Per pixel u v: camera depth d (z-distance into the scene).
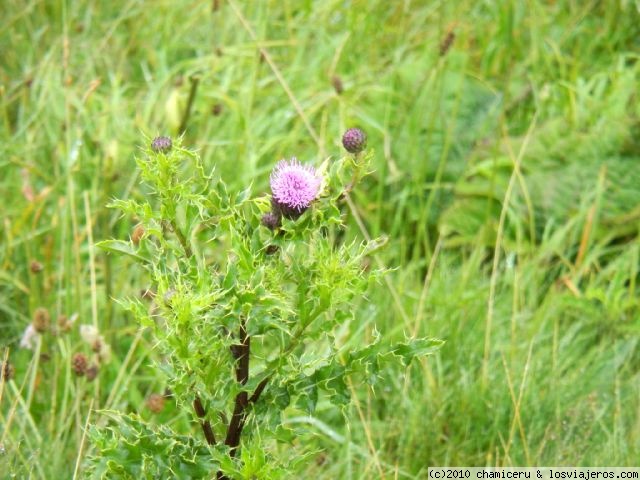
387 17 8.30
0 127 7.06
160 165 3.19
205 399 3.23
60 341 5.05
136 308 3.11
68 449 4.64
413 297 5.69
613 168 6.39
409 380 5.19
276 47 7.97
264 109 7.19
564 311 5.81
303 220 3.21
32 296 5.56
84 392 4.98
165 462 3.18
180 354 3.04
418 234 6.21
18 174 6.67
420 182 6.50
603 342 5.47
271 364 3.22
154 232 3.24
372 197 6.71
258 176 6.72
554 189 6.41
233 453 3.32
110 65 7.70
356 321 5.55
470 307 5.66
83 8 8.38
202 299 2.98
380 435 4.96
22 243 6.09
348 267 3.14
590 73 7.63
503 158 6.55
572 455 4.80
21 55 8.02
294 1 8.41
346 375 3.25
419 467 4.85
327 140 6.81
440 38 7.30
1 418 4.51
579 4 8.28
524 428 4.98
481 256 6.14
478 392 5.11
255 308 3.05
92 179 6.56
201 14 8.09
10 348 5.58
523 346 5.45
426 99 6.71
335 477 4.73
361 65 7.61
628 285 6.15
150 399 4.68
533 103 7.27
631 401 5.13
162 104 7.07
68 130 6.04
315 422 4.93
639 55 7.55
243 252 3.08
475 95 7.13
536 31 7.56
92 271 5.29
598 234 6.28
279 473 3.16
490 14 8.28
